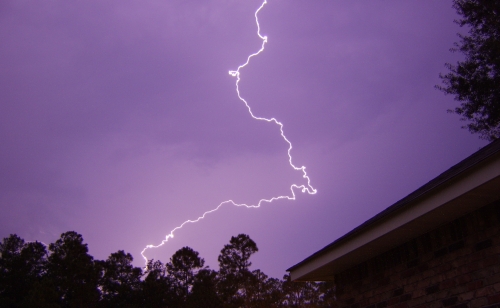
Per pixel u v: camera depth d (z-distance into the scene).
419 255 5.36
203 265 35.44
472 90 14.64
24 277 30.81
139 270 34.94
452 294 4.79
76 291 29.92
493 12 14.30
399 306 5.57
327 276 7.29
